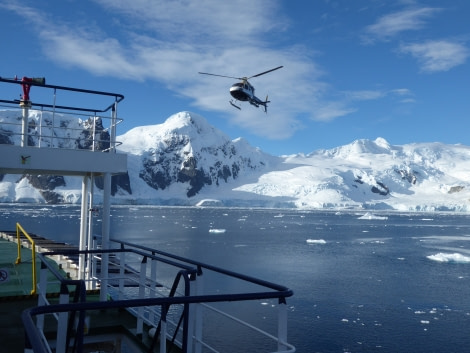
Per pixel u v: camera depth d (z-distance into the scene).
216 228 112.25
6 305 7.33
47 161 8.10
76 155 8.31
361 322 25.92
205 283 37.03
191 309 4.48
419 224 144.88
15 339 5.75
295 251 64.38
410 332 24.00
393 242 80.94
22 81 8.28
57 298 7.84
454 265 50.94
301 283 38.56
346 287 36.78
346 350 21.11
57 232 86.75
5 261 11.33
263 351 20.30
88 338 6.26
